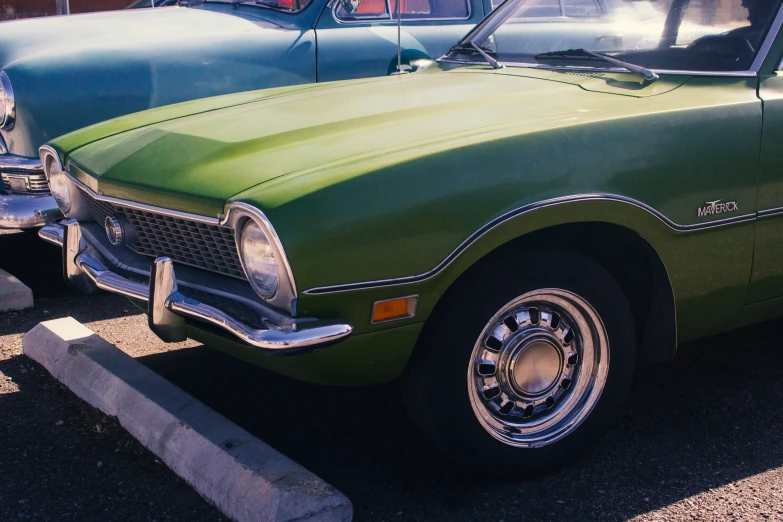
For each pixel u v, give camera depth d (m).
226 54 4.85
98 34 4.88
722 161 2.83
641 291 2.95
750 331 4.01
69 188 3.21
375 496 2.67
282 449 2.95
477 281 2.50
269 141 2.68
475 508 2.61
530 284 2.57
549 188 2.50
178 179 2.58
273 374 3.53
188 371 3.55
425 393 2.54
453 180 2.38
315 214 2.23
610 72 3.21
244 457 2.58
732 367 3.63
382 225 2.29
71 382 3.30
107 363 3.26
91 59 4.56
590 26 3.47
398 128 2.67
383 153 2.44
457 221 2.38
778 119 2.97
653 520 2.56
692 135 2.77
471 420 2.58
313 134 2.70
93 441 2.95
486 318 2.53
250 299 2.41
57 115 4.47
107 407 3.09
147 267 2.79
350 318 2.32
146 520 2.51
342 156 2.45
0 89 4.43
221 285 2.52
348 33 5.22
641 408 3.28
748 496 2.69
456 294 2.49
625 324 2.78
